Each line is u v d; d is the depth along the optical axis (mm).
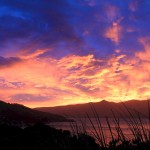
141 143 3877
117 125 4004
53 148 4652
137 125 3934
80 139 4309
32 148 6785
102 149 3955
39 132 8070
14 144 8148
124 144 3922
